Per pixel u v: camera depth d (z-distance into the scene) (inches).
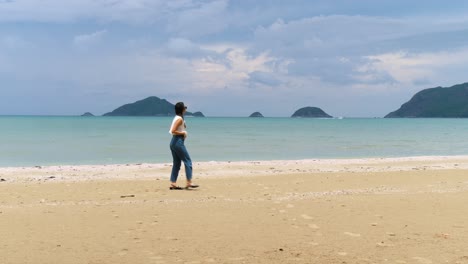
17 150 1184.8
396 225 300.0
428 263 217.6
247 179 568.1
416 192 452.4
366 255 231.1
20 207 367.2
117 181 547.8
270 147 1379.2
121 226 296.8
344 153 1173.1
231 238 266.4
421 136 2150.6
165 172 670.5
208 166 756.6
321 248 244.5
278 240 261.6
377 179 563.8
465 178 574.2
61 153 1111.6
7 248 242.2
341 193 446.6
